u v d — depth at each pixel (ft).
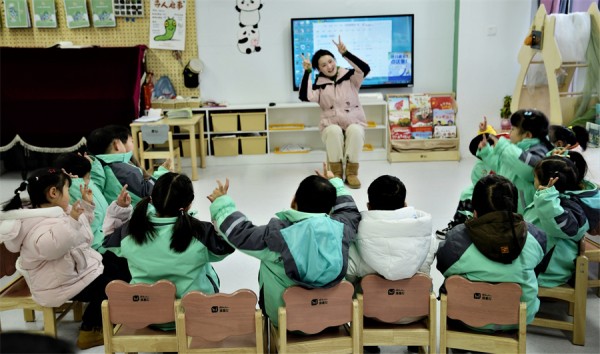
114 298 7.37
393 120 21.16
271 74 21.47
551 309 10.06
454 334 7.66
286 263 7.08
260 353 7.29
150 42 20.84
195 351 7.30
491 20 20.18
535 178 9.21
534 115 10.85
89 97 18.88
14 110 18.75
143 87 20.07
